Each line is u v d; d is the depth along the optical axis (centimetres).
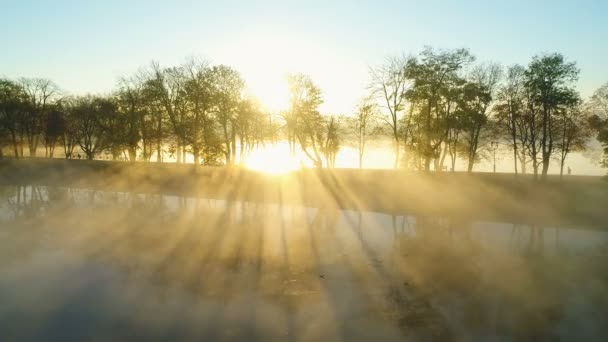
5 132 7919
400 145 5547
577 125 4953
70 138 8575
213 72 5984
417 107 5122
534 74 4666
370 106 5516
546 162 4750
